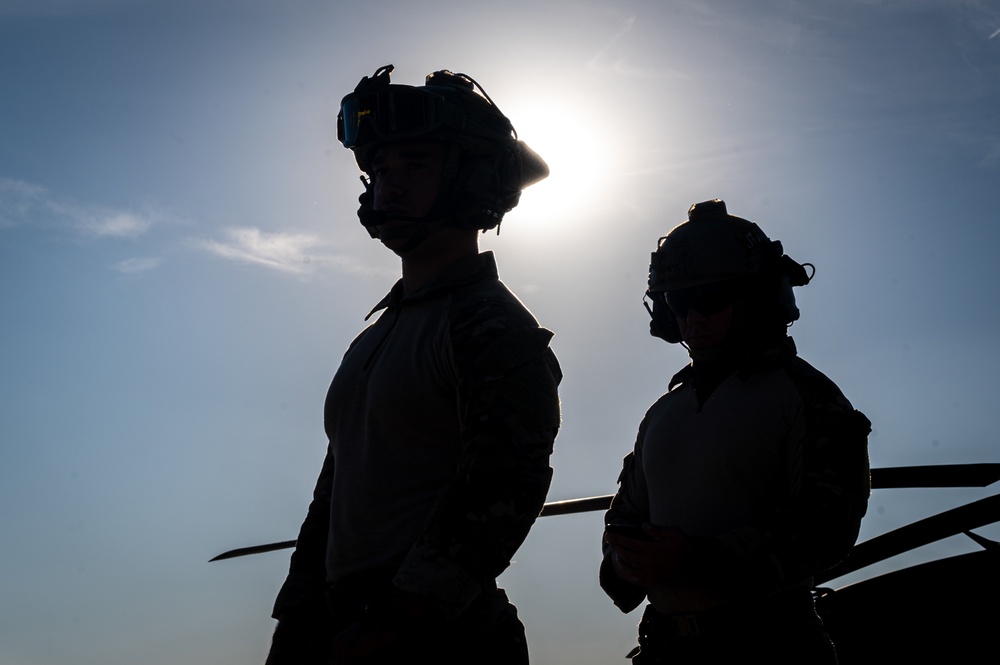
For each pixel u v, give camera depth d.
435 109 2.36
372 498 2.24
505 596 2.22
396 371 2.26
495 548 1.96
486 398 2.04
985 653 3.17
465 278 2.34
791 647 2.62
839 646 3.39
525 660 2.19
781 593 2.66
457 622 2.10
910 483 3.30
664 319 3.15
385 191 2.40
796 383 2.73
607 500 3.70
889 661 3.30
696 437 2.85
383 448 2.25
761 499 2.72
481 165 2.43
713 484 2.77
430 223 2.39
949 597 3.25
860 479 2.60
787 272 2.92
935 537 3.32
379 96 2.40
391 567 2.19
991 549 3.26
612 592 3.02
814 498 2.54
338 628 2.26
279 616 2.54
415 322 2.32
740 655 2.62
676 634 2.76
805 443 2.63
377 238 2.46
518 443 2.01
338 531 2.31
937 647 3.23
